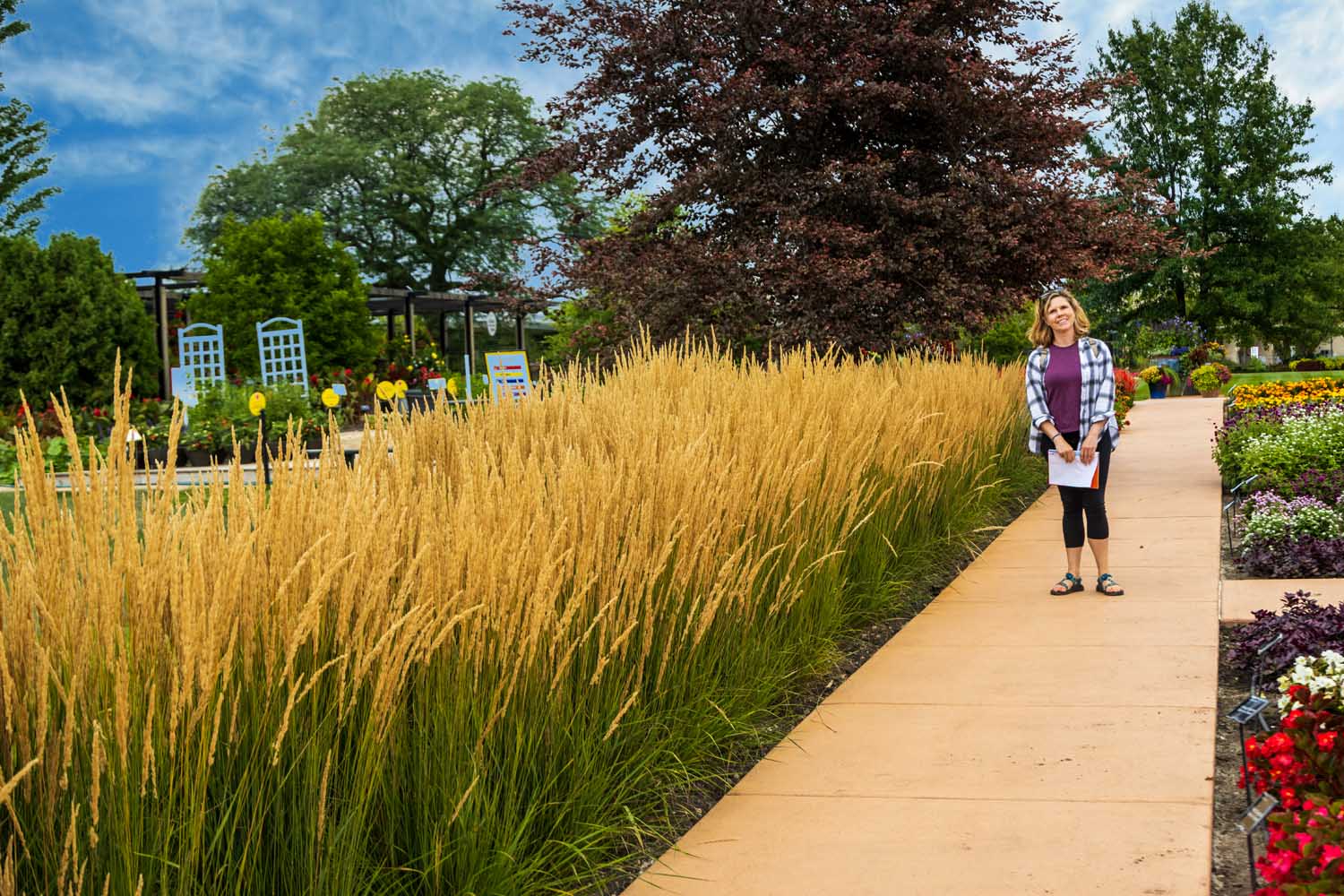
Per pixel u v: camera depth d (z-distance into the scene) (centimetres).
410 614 218
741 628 390
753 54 1072
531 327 4556
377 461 326
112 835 185
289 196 4412
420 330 3497
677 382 625
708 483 369
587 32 1110
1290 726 281
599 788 285
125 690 174
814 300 1009
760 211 1060
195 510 229
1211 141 3944
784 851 287
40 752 175
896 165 1065
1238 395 1844
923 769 340
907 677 441
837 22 1041
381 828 244
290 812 217
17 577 189
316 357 2948
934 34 1032
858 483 513
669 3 1093
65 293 2098
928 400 716
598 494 316
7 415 1673
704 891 267
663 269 1034
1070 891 255
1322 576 586
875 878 268
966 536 721
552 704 281
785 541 422
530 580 267
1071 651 466
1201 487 934
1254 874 260
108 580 190
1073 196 1075
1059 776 327
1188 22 4153
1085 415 575
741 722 360
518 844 257
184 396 1758
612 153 1127
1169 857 270
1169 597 556
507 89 4722
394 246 4566
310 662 231
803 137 1068
